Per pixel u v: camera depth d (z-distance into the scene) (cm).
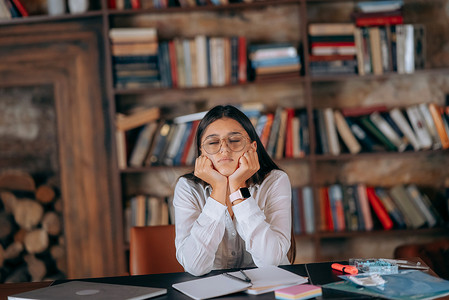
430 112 312
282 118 316
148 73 317
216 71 316
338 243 345
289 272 148
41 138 344
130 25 337
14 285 163
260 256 165
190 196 187
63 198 336
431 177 343
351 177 346
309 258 344
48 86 341
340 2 336
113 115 318
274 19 338
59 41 331
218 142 171
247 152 169
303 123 316
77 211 336
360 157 313
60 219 339
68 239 336
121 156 318
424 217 316
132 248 210
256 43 340
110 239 336
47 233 336
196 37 315
